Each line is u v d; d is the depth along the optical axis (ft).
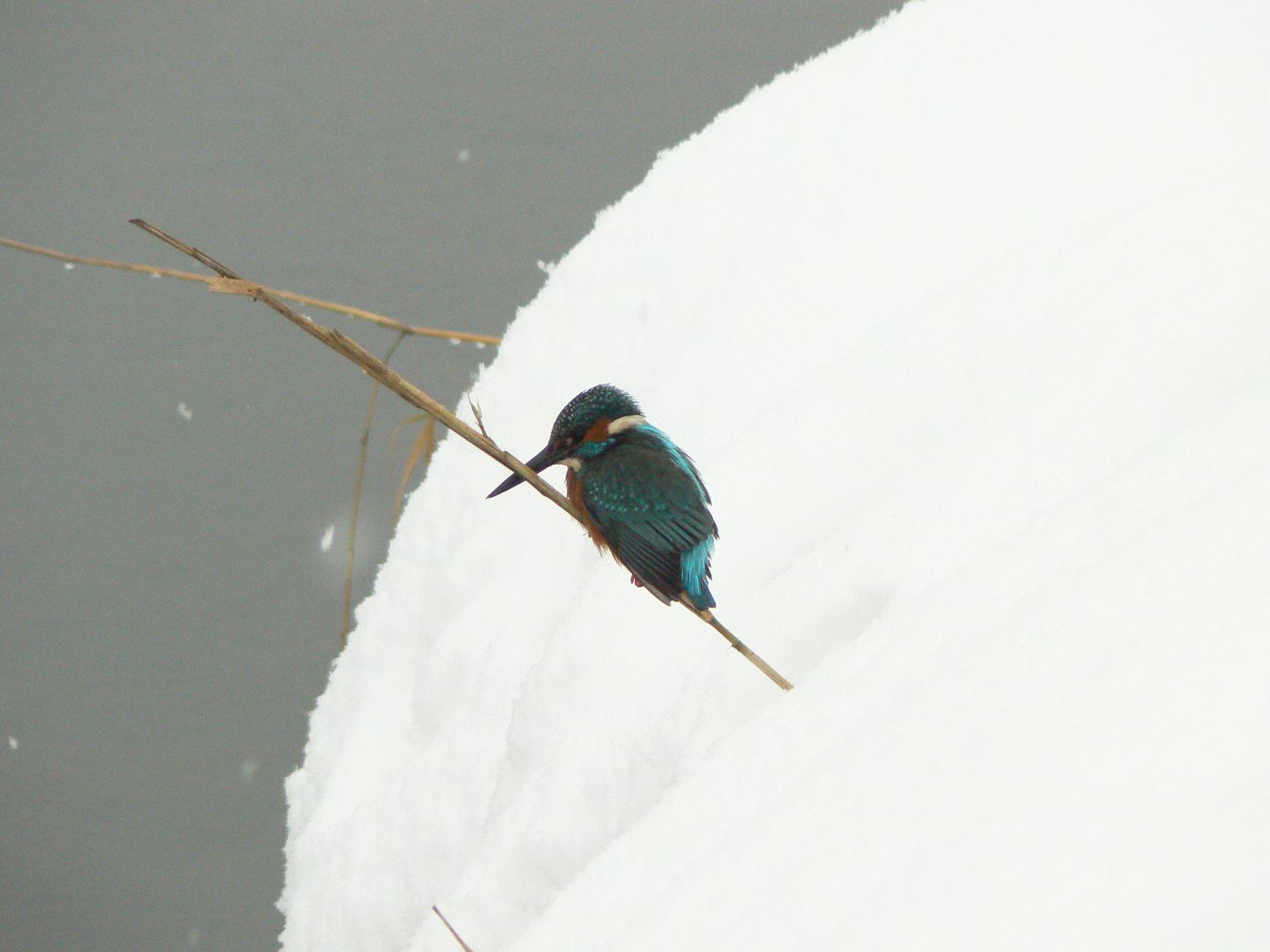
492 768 39.50
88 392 77.51
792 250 44.19
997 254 39.68
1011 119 44.04
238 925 49.29
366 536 68.59
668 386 43.80
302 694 60.54
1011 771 15.98
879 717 19.79
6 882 50.60
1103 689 16.26
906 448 32.71
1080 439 28.19
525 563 44.88
